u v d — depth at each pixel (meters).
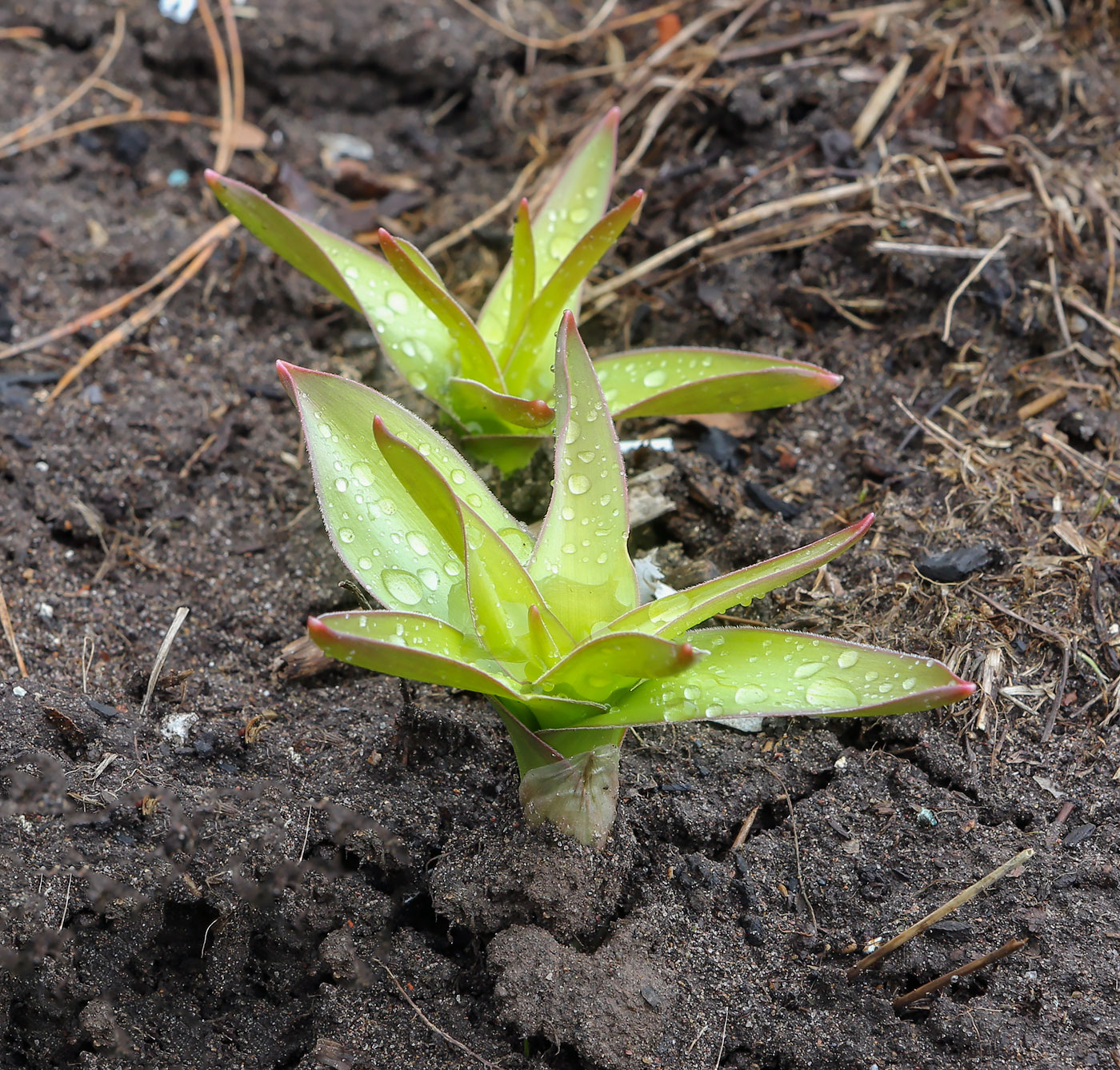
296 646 0.91
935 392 0.96
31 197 1.02
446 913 0.85
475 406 0.91
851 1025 0.83
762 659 0.83
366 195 1.06
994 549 0.91
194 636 0.91
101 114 1.06
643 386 0.92
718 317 0.98
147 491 0.94
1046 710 0.88
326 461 0.83
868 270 0.98
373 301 0.92
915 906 0.85
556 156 1.05
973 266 0.97
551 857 0.85
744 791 0.87
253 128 1.08
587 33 1.13
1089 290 0.97
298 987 0.85
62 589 0.92
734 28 1.05
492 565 0.83
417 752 0.88
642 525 0.94
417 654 0.80
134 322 0.98
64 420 0.95
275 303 1.00
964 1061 0.83
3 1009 0.84
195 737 0.88
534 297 0.91
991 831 0.86
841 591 0.91
